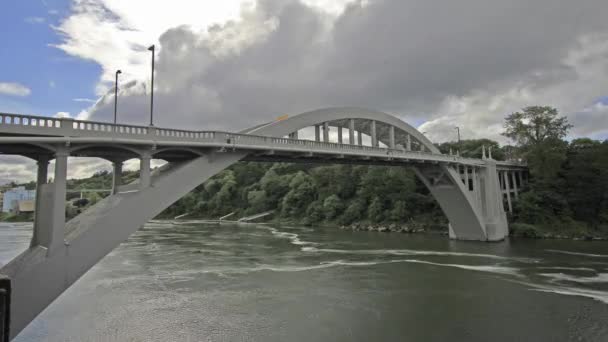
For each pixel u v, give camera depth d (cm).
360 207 6869
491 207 4531
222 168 2125
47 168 1598
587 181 4706
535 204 4853
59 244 1398
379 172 6819
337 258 3438
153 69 1861
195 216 11031
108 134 1595
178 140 1881
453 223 4638
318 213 7694
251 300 2106
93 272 2794
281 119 2717
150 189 1738
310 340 1571
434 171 4162
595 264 3048
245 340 1569
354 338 1595
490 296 2195
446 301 2100
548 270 2853
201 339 1576
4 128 1320
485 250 3794
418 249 3944
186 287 2370
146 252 3803
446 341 1567
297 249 4022
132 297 2142
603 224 4559
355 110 3394
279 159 2853
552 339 1588
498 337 1611
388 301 2100
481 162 4612
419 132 4272
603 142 4884
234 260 3331
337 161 3403
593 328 1703
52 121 1432
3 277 618
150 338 1583
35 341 1545
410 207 6162
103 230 1548
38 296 1323
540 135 5097
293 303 2055
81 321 1764
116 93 1902
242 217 10031
